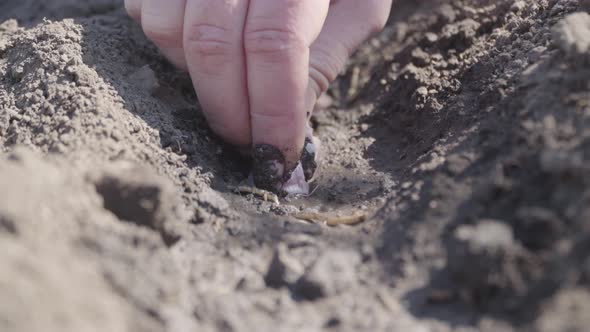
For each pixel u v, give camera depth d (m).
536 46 0.29
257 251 0.25
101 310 0.21
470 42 0.35
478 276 0.22
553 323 0.21
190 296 0.23
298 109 0.28
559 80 0.26
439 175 0.26
